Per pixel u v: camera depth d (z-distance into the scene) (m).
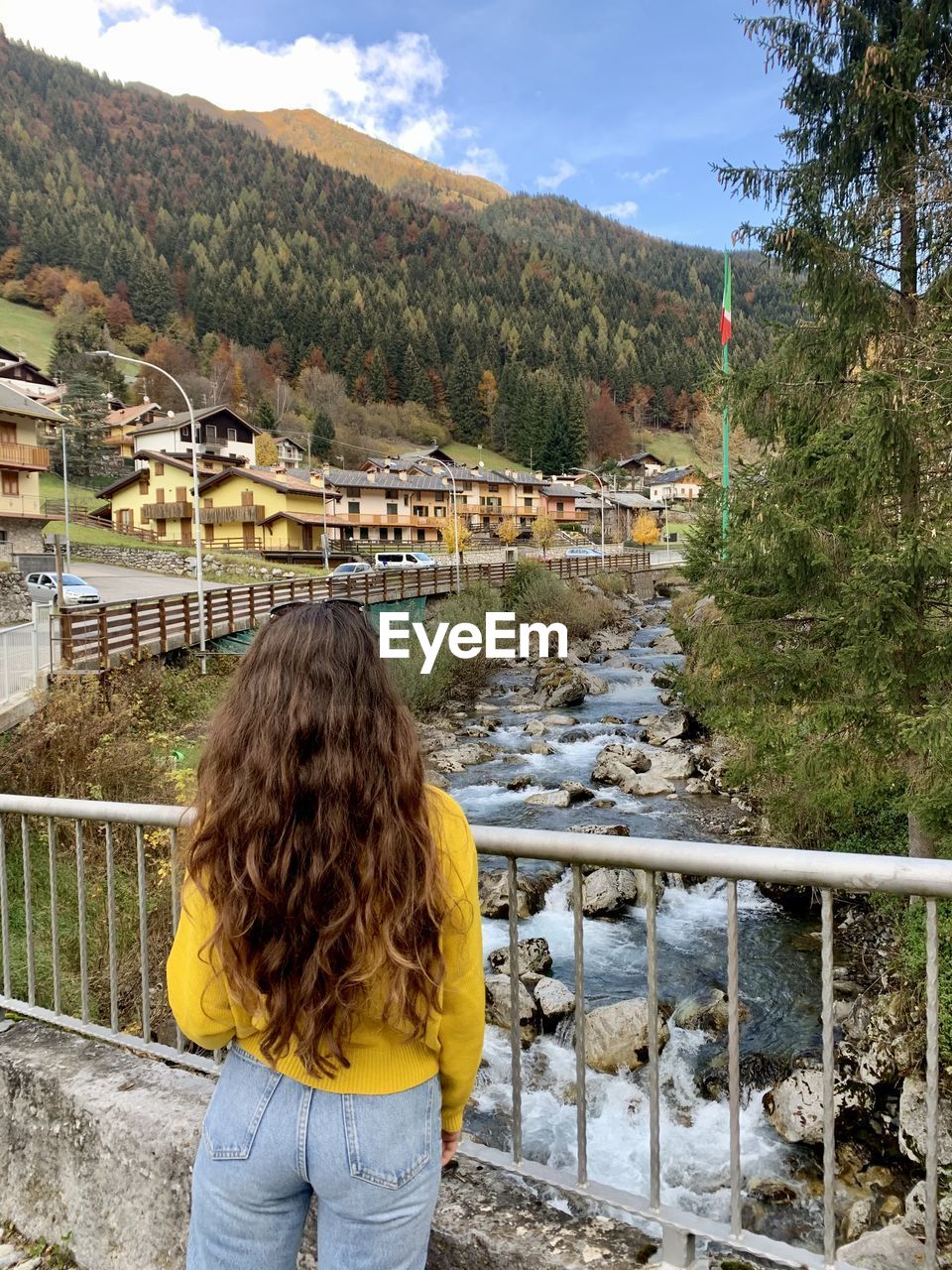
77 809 2.37
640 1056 6.05
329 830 1.06
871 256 7.41
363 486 68.69
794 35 7.39
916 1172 4.68
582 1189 1.65
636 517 87.81
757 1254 1.43
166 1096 2.12
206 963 1.16
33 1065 2.30
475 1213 1.66
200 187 176.50
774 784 9.62
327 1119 1.12
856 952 7.30
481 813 12.59
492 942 7.99
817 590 7.43
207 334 117.88
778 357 7.92
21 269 121.56
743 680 7.75
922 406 6.51
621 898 8.84
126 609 15.84
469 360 126.62
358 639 1.20
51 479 69.94
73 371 81.25
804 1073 5.52
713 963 7.48
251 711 1.15
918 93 6.98
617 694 23.81
